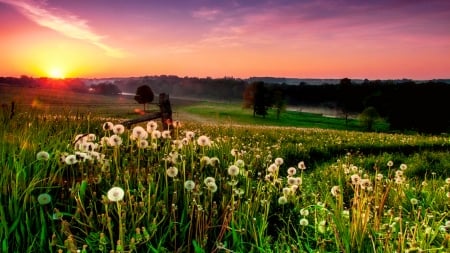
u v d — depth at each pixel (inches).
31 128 211.9
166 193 156.2
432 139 776.3
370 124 3988.7
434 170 427.2
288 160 453.4
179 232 142.3
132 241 113.5
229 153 281.0
